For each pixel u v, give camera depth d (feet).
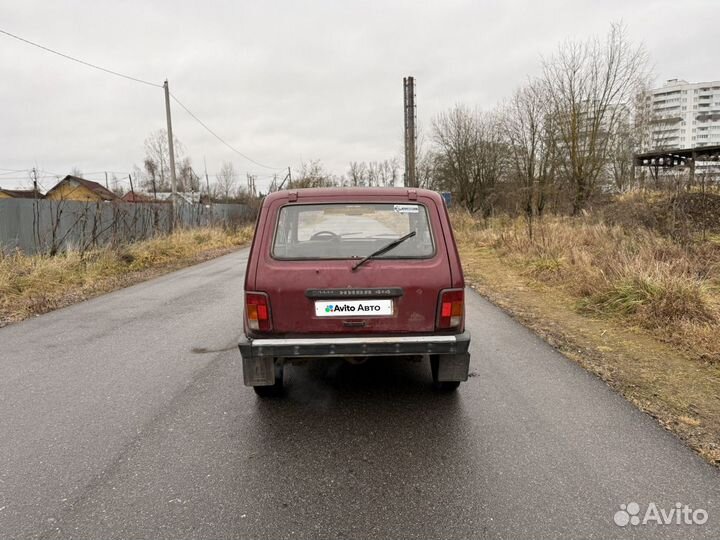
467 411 11.21
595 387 12.43
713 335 15.29
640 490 8.00
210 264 44.60
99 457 9.45
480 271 33.37
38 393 12.86
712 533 6.95
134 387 13.20
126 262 40.24
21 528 7.32
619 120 71.97
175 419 11.12
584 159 71.31
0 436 10.41
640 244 28.50
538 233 38.65
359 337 10.25
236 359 15.64
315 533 7.12
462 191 105.40
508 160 88.58
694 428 10.04
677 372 13.24
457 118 104.47
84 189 152.56
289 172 137.49
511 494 7.98
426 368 14.29
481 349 15.96
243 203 113.50
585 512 7.47
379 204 10.80
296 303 10.27
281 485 8.38
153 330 19.67
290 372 14.14
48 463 9.25
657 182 50.34
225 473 8.79
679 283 18.84
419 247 10.53
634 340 16.31
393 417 10.99
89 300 26.86
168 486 8.40
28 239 38.99
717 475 8.38
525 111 76.38
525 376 13.37
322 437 10.11
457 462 9.00
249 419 11.04
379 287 10.23
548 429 10.20
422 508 7.66
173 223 62.64
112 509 7.77
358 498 7.96
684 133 335.26
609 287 21.40
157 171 151.02
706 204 36.78
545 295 24.54
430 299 10.32
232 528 7.27
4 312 23.22
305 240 10.69
